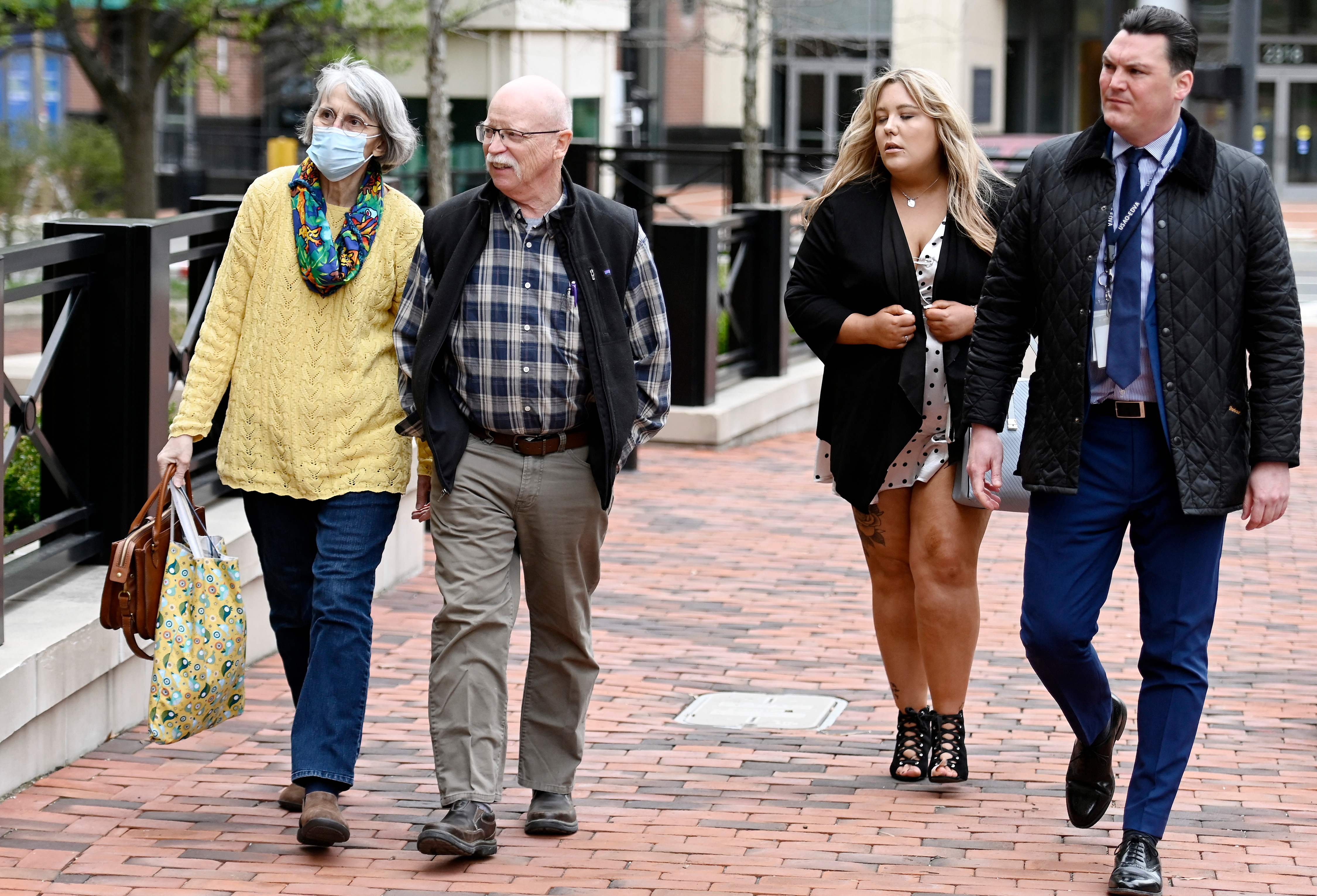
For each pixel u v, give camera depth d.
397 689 11.91
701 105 82.00
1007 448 9.32
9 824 9.09
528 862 8.70
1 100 67.69
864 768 10.34
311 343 8.83
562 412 8.60
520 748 9.20
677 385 22.45
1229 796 9.76
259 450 8.93
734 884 8.40
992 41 81.12
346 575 8.81
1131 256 8.09
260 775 10.04
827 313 9.56
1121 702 9.14
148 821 9.21
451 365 8.67
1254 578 15.84
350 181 8.94
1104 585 8.47
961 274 9.38
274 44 49.41
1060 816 9.44
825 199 9.71
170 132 67.94
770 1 37.00
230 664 8.95
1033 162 8.46
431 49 25.81
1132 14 8.04
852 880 8.45
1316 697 11.86
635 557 16.42
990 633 13.63
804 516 18.44
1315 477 20.92
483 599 8.64
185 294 25.47
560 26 47.25
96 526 11.20
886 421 9.43
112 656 10.43
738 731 11.10
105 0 39.12
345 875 8.49
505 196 8.55
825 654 13.09
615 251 8.66
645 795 9.80
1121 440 8.26
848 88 81.12
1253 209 8.02
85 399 11.13
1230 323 8.05
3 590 9.51
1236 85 29.69
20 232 43.94
